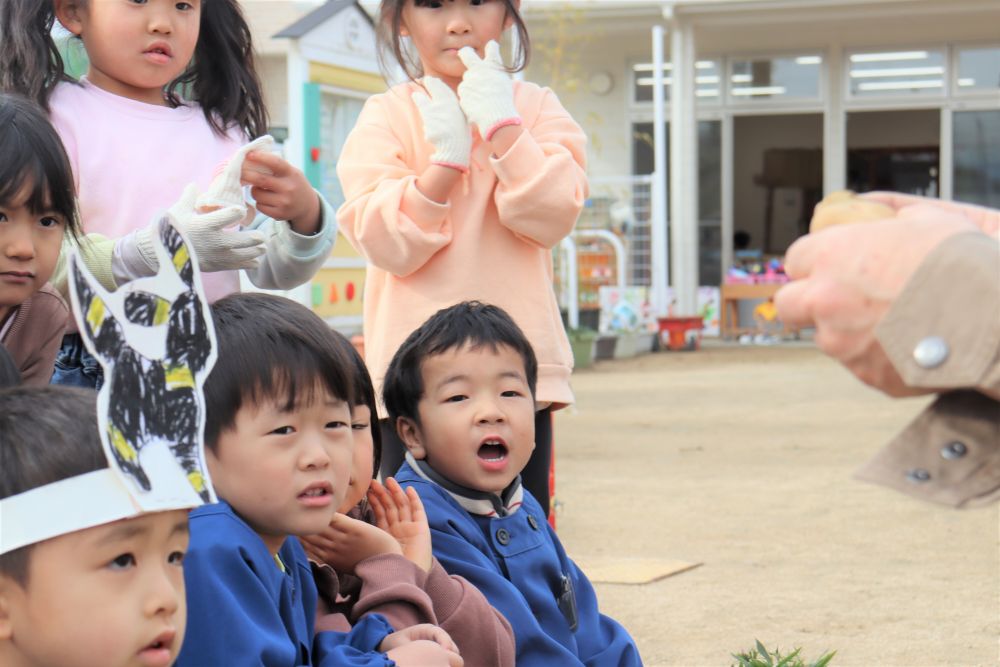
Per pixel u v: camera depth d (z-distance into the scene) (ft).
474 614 9.10
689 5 64.13
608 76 73.72
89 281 5.29
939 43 70.85
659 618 16.62
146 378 5.48
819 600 17.63
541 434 13.03
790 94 73.05
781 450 32.24
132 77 10.62
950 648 15.31
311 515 7.84
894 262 4.09
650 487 26.86
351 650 7.95
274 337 7.81
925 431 4.60
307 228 10.80
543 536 10.91
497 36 13.44
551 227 12.66
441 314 10.73
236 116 11.67
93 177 10.39
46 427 5.68
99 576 5.64
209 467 7.83
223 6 11.63
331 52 32.50
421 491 10.39
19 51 10.28
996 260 4.02
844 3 63.46
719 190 74.02
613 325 62.49
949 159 71.41
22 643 5.73
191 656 7.22
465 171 12.47
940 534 22.11
